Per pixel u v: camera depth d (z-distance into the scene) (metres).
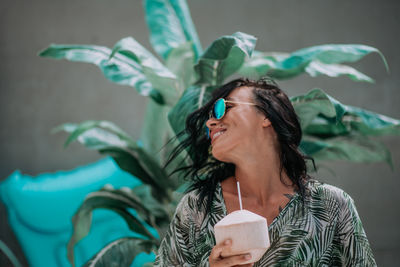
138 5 4.34
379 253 4.20
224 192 1.27
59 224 3.42
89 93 4.25
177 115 1.78
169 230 1.30
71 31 4.28
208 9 4.37
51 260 3.38
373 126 2.09
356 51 1.95
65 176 3.58
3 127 4.15
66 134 4.20
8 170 4.12
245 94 1.30
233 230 0.96
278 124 1.26
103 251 1.93
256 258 0.98
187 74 2.14
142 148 2.21
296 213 1.21
